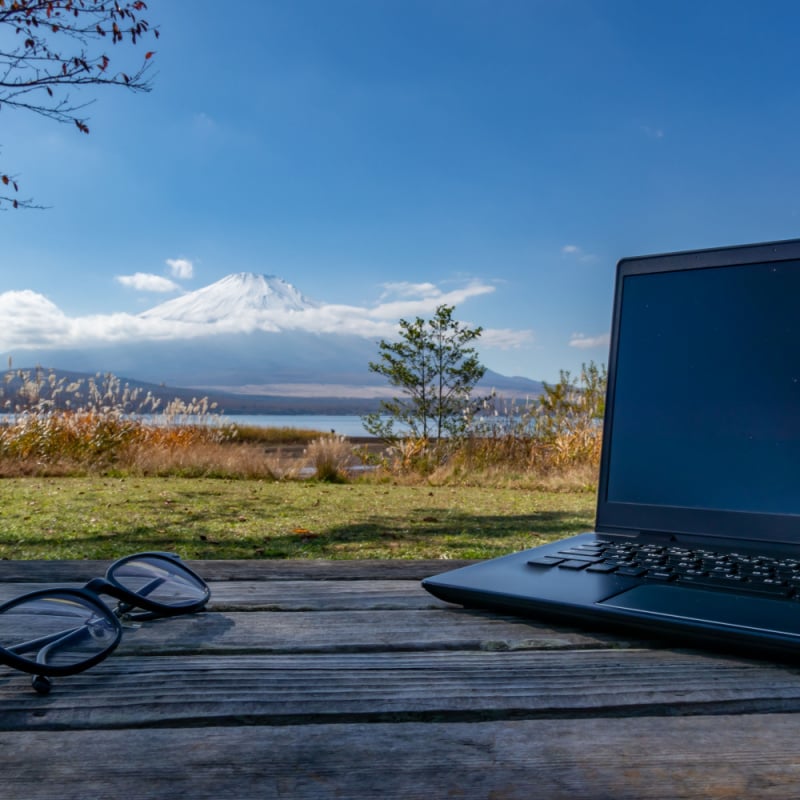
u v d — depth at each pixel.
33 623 0.81
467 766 0.55
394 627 0.91
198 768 0.55
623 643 0.84
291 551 2.61
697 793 0.51
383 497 6.07
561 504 5.62
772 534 1.18
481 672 0.74
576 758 0.56
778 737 0.60
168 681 0.72
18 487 6.33
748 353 1.28
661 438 1.33
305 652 0.81
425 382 12.02
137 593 0.93
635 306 1.43
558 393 11.64
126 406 10.88
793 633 0.75
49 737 0.60
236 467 9.15
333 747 0.58
